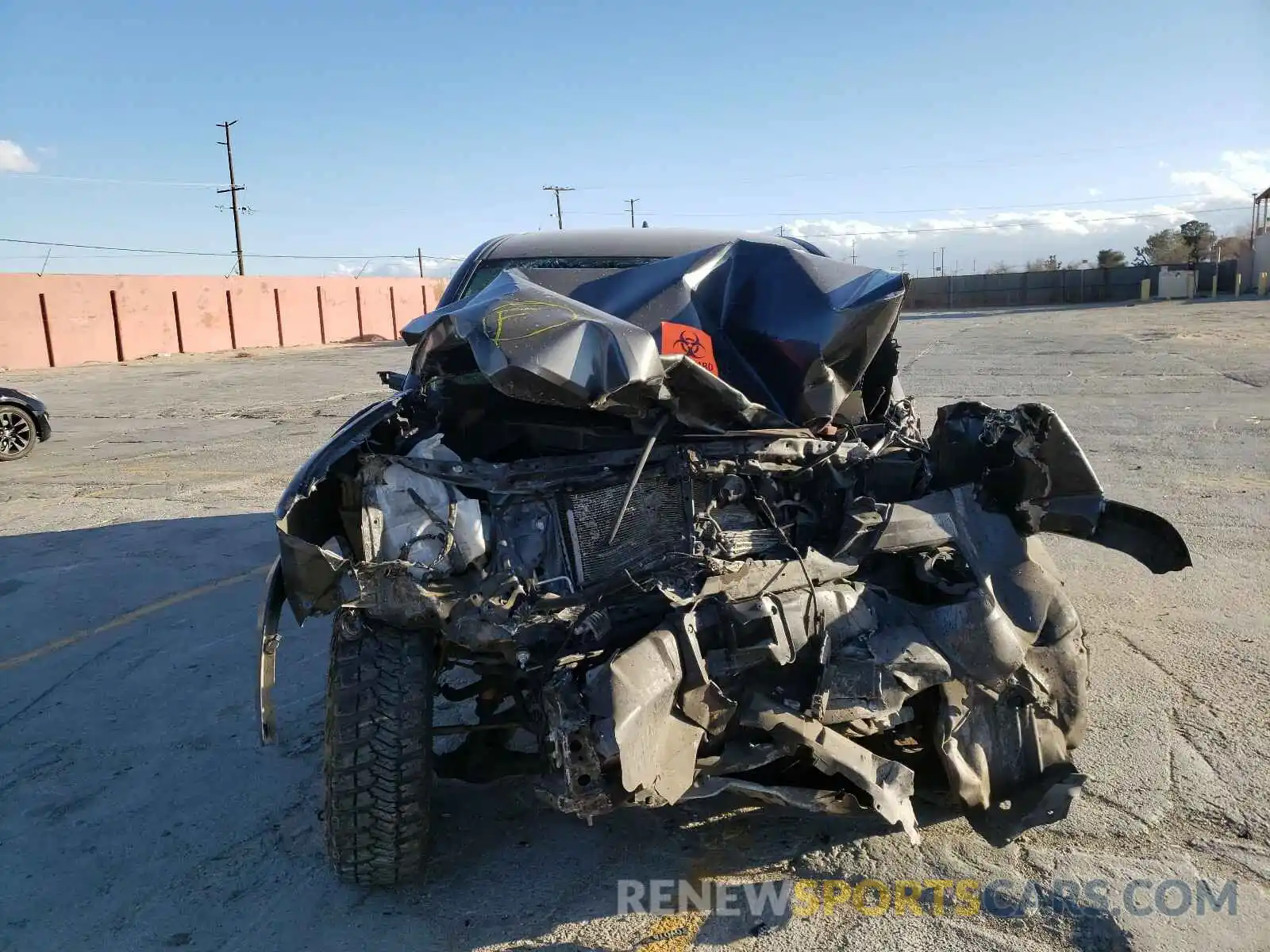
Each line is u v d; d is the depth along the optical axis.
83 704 4.46
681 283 3.61
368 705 2.77
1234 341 19.62
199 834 3.37
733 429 3.28
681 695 2.73
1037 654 3.13
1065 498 3.23
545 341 2.82
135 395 19.30
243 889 3.04
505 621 2.76
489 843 3.22
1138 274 45.53
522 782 3.59
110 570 6.48
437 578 2.86
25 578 6.38
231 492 8.90
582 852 3.16
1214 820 3.14
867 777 2.69
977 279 48.31
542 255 5.02
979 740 3.04
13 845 3.32
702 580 2.92
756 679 2.88
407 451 3.36
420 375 3.50
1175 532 3.23
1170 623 4.77
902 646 2.92
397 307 46.69
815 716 2.82
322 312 42.03
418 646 2.88
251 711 4.33
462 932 2.79
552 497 3.07
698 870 3.03
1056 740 3.14
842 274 3.61
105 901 3.00
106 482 9.72
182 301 35.72
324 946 2.75
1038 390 13.38
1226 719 3.78
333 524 3.40
